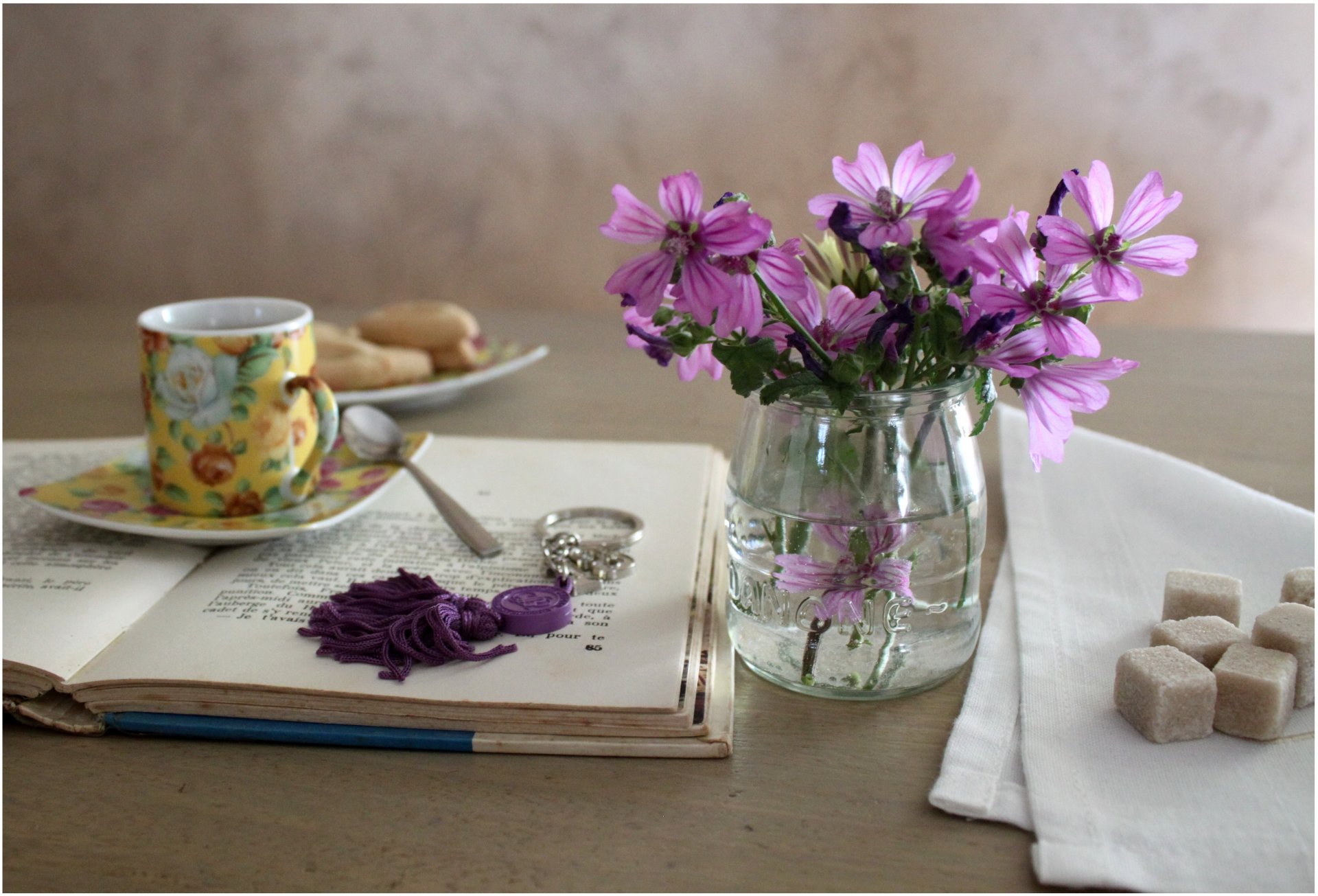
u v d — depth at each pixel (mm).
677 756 431
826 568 440
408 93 1485
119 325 972
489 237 1539
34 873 392
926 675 455
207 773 427
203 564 528
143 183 1539
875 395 427
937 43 1384
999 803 409
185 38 1475
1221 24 1338
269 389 545
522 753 434
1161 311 1464
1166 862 388
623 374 818
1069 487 582
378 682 442
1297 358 822
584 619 480
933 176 417
